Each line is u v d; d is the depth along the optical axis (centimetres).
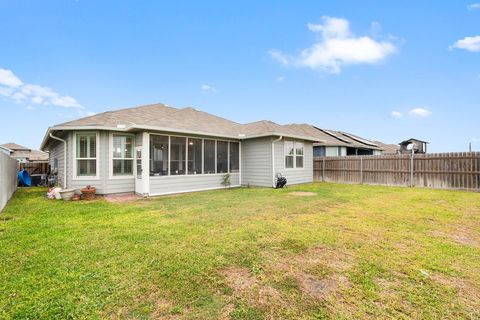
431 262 300
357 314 206
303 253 330
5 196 688
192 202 727
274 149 1126
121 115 980
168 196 873
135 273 274
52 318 200
